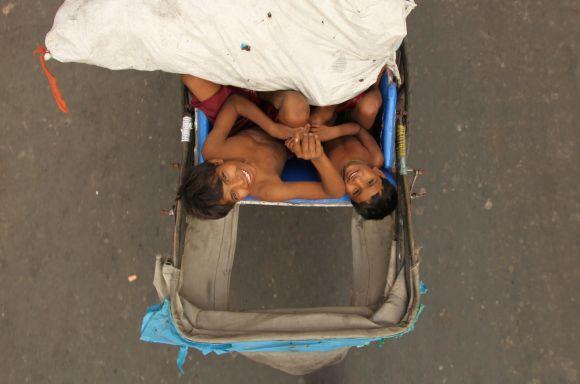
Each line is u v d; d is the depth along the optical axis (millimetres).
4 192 2658
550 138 2580
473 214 2572
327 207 2627
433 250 2562
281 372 2559
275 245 2615
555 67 2604
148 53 1483
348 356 2551
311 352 1830
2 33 2689
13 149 2670
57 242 2627
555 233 2533
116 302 2600
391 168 1865
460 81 2619
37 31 2672
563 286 2502
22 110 2674
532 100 2602
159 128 2660
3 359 2586
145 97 2672
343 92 1543
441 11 2645
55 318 2600
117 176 2652
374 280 1807
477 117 2607
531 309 2508
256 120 1775
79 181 2652
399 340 2545
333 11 1370
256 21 1408
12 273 2621
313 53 1460
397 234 1769
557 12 2623
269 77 1537
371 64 1505
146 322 1539
